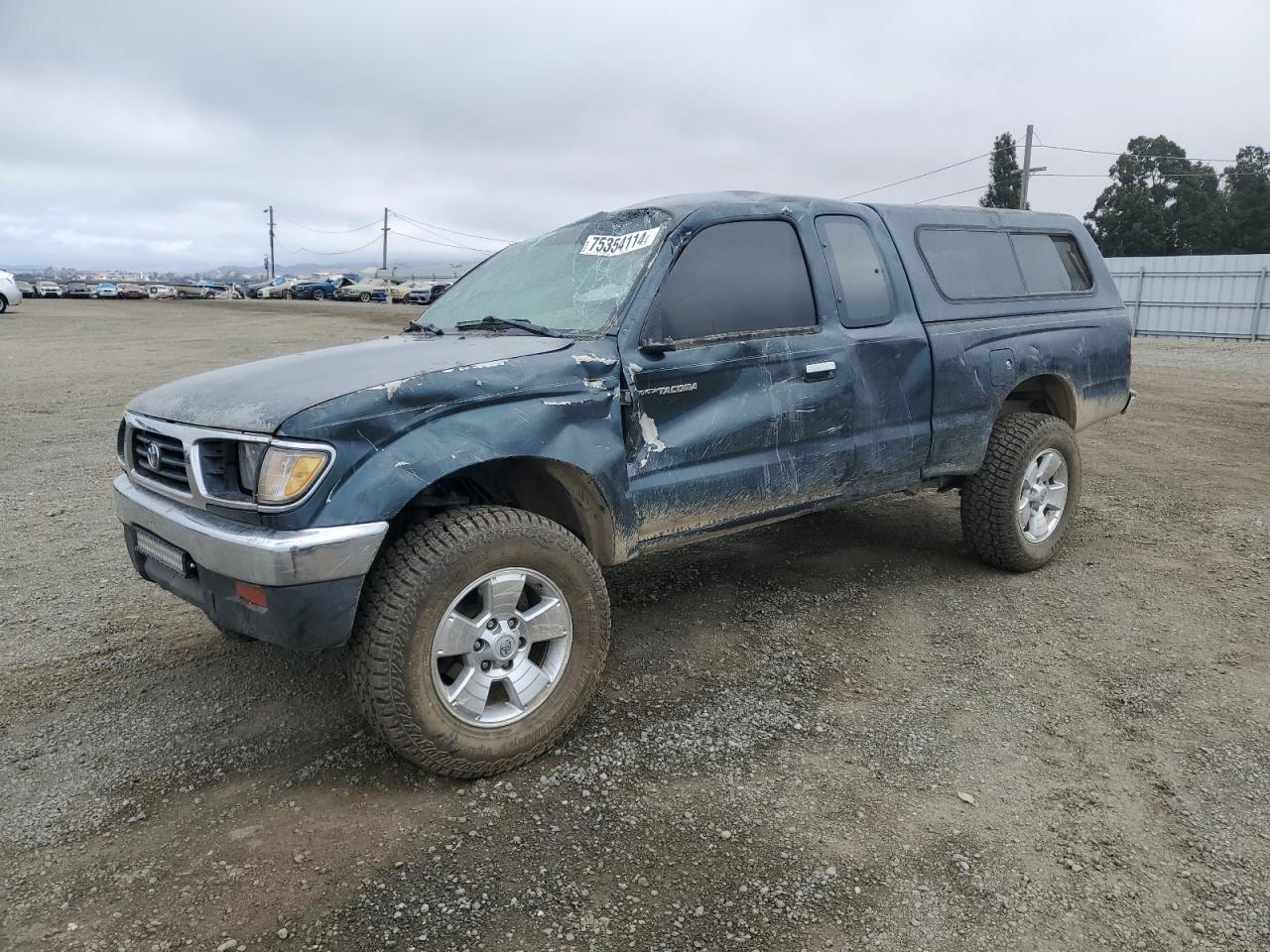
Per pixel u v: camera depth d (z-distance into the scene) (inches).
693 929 89.2
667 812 108.3
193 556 110.8
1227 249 1916.8
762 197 155.2
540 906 92.0
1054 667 147.8
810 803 110.1
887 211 175.2
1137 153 2012.8
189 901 92.4
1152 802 110.8
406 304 1966.0
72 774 116.0
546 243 164.4
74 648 154.4
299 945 86.4
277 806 109.3
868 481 164.6
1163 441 348.5
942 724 129.6
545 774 116.7
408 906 91.7
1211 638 159.6
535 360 120.3
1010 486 182.4
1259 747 123.3
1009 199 2214.6
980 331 179.8
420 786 113.8
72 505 249.8
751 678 143.9
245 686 140.3
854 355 157.2
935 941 88.0
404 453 107.7
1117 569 196.2
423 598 107.3
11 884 95.0
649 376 131.0
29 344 757.3
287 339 826.8
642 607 174.4
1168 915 91.7
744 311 144.8
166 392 127.9
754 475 145.2
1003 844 102.7
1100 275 217.3
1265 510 244.8
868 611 172.4
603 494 125.6
